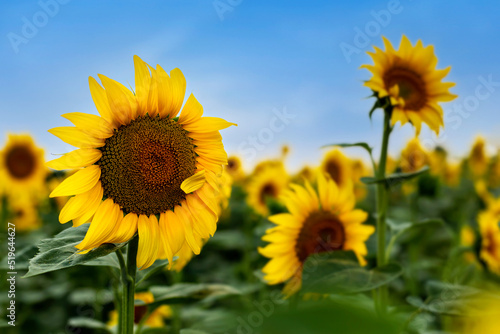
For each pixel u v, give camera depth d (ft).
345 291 2.73
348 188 3.60
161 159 2.64
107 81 2.53
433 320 3.26
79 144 2.50
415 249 4.97
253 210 6.20
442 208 7.16
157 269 2.90
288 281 3.52
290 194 3.61
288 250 3.56
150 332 3.74
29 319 4.77
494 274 4.54
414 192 5.77
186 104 2.71
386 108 3.39
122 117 2.59
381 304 3.20
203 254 6.48
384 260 3.42
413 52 3.52
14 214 6.07
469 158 9.12
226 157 2.79
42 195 6.24
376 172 3.41
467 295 2.70
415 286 4.87
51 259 2.40
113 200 2.61
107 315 4.57
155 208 2.64
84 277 4.58
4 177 6.00
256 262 5.45
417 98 3.52
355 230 3.57
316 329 0.49
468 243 5.02
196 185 2.67
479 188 6.38
